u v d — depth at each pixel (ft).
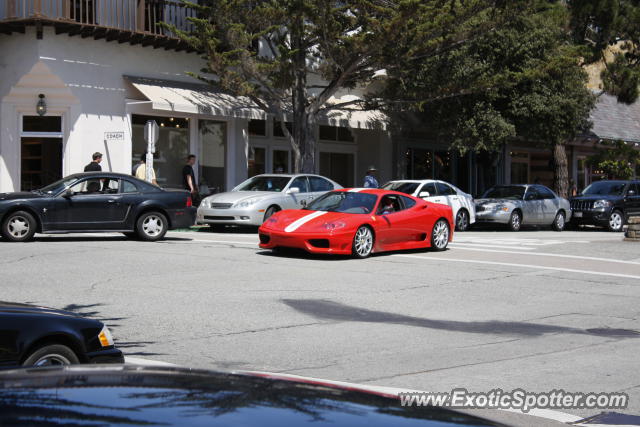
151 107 73.15
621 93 97.55
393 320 28.37
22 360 15.44
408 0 62.03
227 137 80.33
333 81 72.28
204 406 4.84
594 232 84.23
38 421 4.35
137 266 40.16
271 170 87.51
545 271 43.29
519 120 89.71
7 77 67.00
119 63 70.90
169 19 73.72
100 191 51.72
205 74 77.82
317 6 64.80
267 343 23.84
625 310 31.60
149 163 63.00
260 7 65.26
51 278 35.42
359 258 46.70
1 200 49.24
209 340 24.07
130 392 5.17
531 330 27.04
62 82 67.26
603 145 129.80
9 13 64.49
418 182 75.56
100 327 17.08
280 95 77.15
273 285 35.60
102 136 69.87
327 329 26.30
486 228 86.53
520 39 85.56
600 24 93.20
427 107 90.79
